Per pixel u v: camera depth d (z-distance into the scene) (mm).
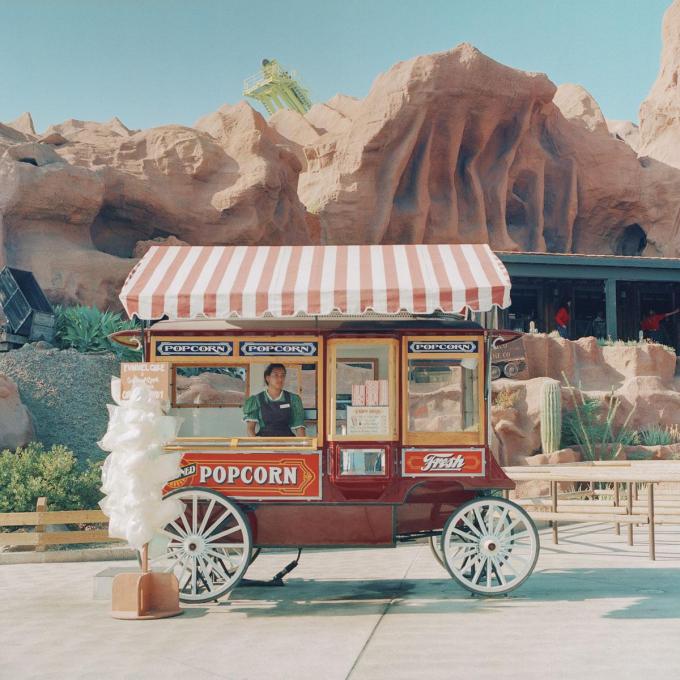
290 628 6031
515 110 48375
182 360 7363
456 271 7270
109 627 6156
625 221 51562
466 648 5266
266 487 7184
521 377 23578
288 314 6922
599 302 42469
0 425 15219
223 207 35750
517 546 7238
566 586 7797
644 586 7758
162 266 7598
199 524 7320
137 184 34125
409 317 7988
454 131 46719
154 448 6605
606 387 24938
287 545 7203
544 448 20422
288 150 39250
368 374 7379
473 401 7293
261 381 7680
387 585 8117
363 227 45812
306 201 47969
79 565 10461
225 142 38344
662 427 23438
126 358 20422
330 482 7176
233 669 4832
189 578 7113
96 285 29031
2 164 28875
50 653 5297
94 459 16438
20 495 12641
